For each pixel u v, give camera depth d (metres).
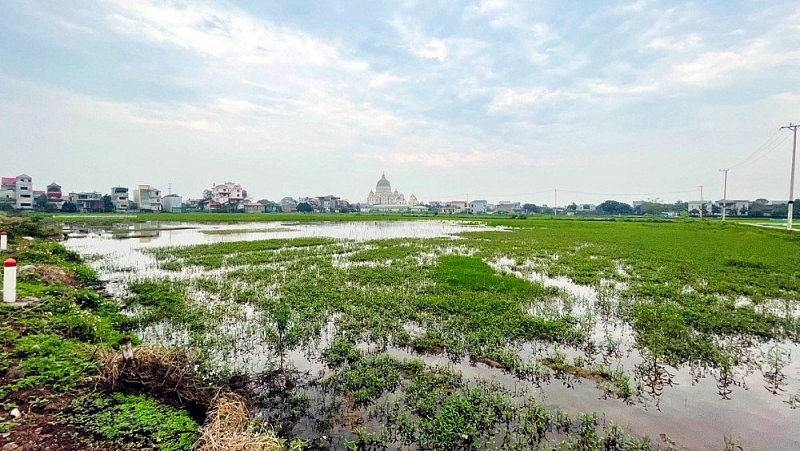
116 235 41.09
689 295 14.80
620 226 64.19
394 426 6.27
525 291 15.22
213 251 26.58
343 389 7.46
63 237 35.84
